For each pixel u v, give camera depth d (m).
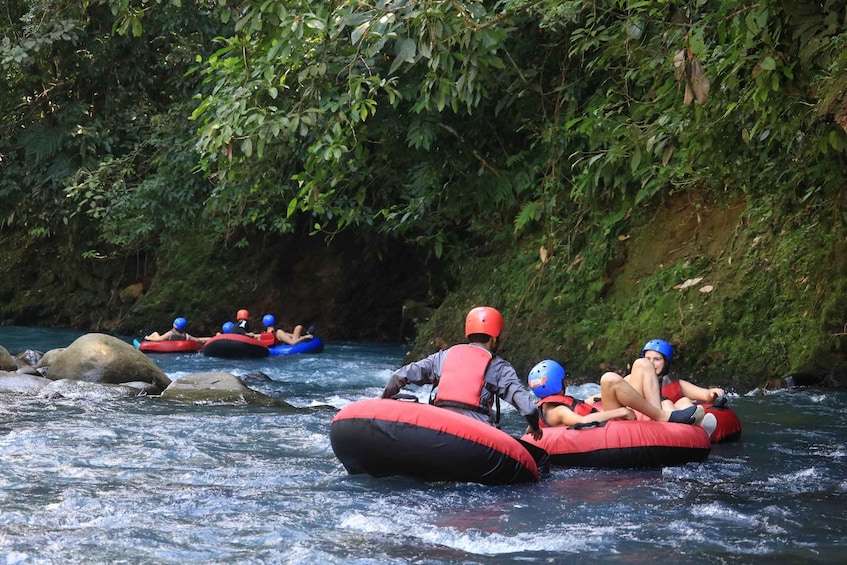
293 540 4.39
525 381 12.07
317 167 11.11
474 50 7.63
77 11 18.39
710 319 11.13
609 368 11.59
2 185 19.84
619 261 12.50
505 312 13.27
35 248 22.75
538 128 13.05
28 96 19.77
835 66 6.10
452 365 6.02
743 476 6.10
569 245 13.02
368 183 15.87
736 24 6.69
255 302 20.52
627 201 12.72
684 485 5.81
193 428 7.71
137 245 21.05
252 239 20.50
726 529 4.71
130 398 9.58
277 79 9.72
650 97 9.80
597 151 11.62
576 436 6.41
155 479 5.73
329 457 6.57
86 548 4.20
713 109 7.38
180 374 12.74
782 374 10.52
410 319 18.58
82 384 9.84
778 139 8.15
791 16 6.42
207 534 4.46
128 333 20.72
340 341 20.02
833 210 10.80
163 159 17.80
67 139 19.28
